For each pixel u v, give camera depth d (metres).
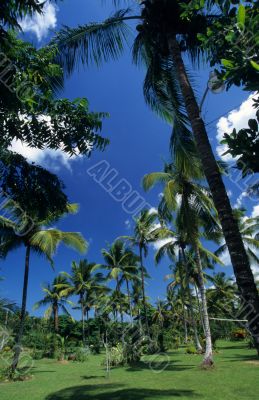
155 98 8.81
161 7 7.07
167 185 17.27
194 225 17.47
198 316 38.56
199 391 10.70
